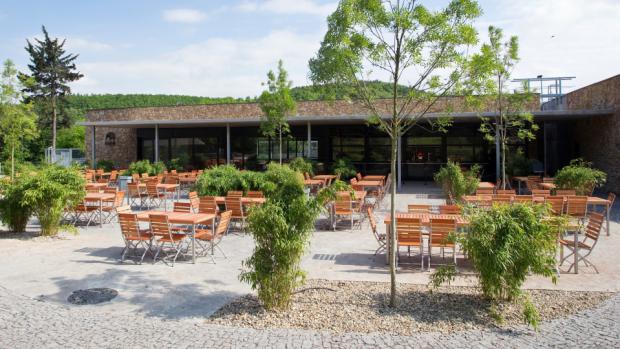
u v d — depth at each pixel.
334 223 10.43
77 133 48.00
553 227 5.41
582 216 9.59
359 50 5.55
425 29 5.35
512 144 22.73
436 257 7.84
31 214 10.04
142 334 4.59
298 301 5.53
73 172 10.19
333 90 6.09
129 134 28.06
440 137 23.28
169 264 7.41
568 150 21.84
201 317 5.07
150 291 6.02
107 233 10.16
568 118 19.75
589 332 4.57
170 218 7.73
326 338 4.46
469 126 22.88
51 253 8.16
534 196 10.56
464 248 5.41
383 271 6.95
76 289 6.10
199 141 26.23
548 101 24.66
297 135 24.50
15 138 18.56
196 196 11.36
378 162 23.92
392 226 5.34
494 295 5.45
